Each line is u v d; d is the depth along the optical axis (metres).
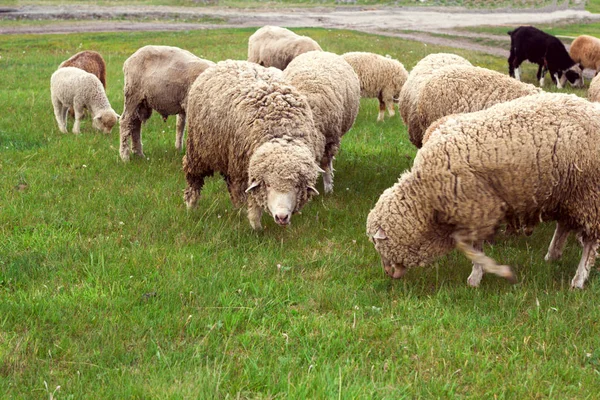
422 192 5.63
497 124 5.45
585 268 5.75
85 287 5.73
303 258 6.66
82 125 12.44
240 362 4.73
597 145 5.34
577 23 34.66
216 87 6.93
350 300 5.67
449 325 5.30
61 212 7.63
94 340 4.91
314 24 34.97
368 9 45.25
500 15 39.62
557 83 19.39
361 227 7.44
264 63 14.54
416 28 32.66
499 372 4.62
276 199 6.23
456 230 5.69
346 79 8.46
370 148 10.80
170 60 9.24
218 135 6.89
